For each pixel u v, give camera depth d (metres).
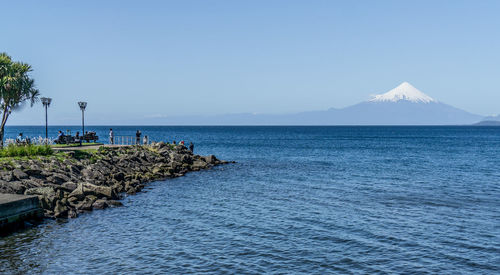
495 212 26.84
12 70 40.72
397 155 79.81
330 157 74.81
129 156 47.44
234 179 43.91
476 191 35.53
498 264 17.08
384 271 16.20
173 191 35.41
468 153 85.25
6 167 29.31
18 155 34.84
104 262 16.81
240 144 121.31
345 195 33.31
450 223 23.81
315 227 22.75
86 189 28.39
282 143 129.00
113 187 33.38
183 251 18.34
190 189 36.56
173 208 27.78
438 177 45.41
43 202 24.44
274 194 33.78
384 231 21.97
